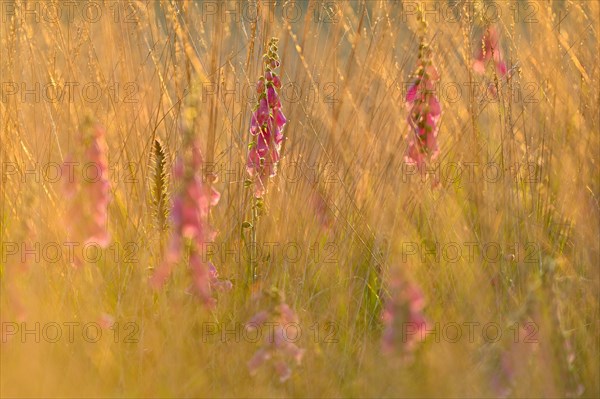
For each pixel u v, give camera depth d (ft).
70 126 23.50
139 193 22.62
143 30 24.77
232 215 22.48
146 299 19.84
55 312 19.38
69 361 18.43
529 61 24.57
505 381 17.22
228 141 23.76
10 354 18.49
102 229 18.57
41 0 24.82
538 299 17.19
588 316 20.33
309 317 19.86
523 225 22.45
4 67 24.26
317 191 22.61
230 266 21.47
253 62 22.72
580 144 23.24
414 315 16.71
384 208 22.03
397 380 17.94
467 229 22.08
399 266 16.92
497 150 23.80
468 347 19.10
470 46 22.99
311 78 23.08
